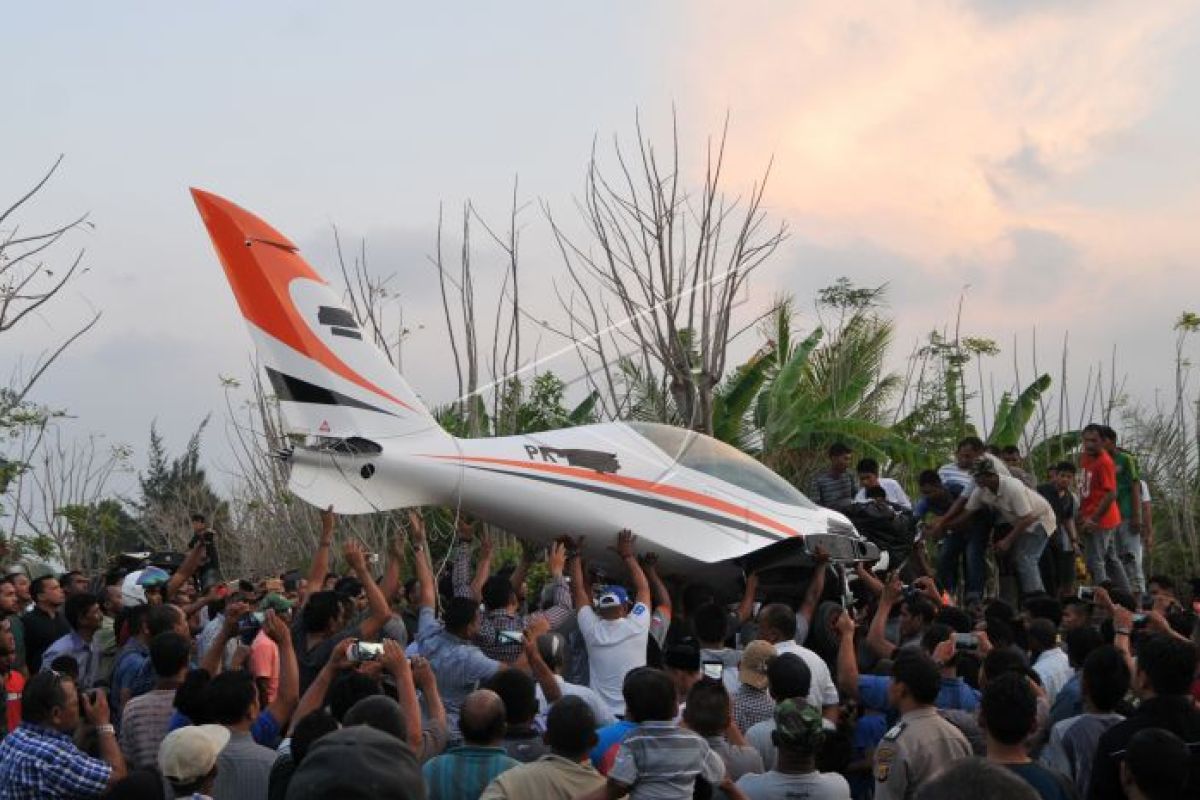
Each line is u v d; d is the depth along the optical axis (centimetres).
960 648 940
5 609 1077
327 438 1218
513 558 1766
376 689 717
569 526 1260
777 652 912
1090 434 1681
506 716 729
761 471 1380
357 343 1246
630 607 1091
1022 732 630
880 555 1424
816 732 659
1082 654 875
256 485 2050
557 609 1121
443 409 2091
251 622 998
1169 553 1966
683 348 2031
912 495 2209
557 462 1269
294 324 1238
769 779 667
